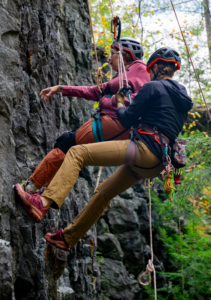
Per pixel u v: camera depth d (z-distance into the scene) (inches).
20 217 101.6
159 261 315.9
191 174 223.1
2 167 89.3
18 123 105.9
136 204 299.7
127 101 101.2
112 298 252.1
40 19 137.2
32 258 101.3
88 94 111.7
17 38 102.9
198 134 283.0
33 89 120.1
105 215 274.1
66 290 130.4
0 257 79.4
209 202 289.0
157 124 89.6
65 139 102.7
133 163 90.6
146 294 291.1
